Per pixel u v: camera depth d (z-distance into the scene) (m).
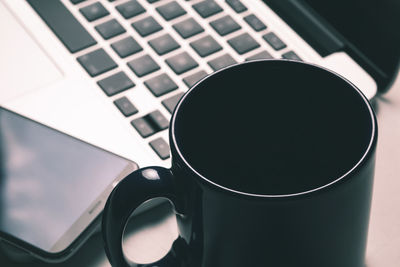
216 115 0.32
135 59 0.51
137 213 0.44
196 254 0.32
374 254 0.42
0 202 0.43
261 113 0.32
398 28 0.46
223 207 0.28
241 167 0.33
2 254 0.44
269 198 0.27
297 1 0.54
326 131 0.32
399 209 0.44
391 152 0.46
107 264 0.43
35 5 0.55
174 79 0.49
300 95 0.31
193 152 0.31
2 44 0.53
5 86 0.51
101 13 0.54
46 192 0.43
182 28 0.53
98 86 0.50
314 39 0.52
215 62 0.50
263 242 0.29
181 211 0.31
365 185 0.28
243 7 0.54
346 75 0.49
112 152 0.45
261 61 0.31
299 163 0.33
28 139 0.46
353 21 0.50
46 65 0.52
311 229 0.28
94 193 0.43
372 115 0.28
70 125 0.48
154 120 0.47
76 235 0.41
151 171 0.30
